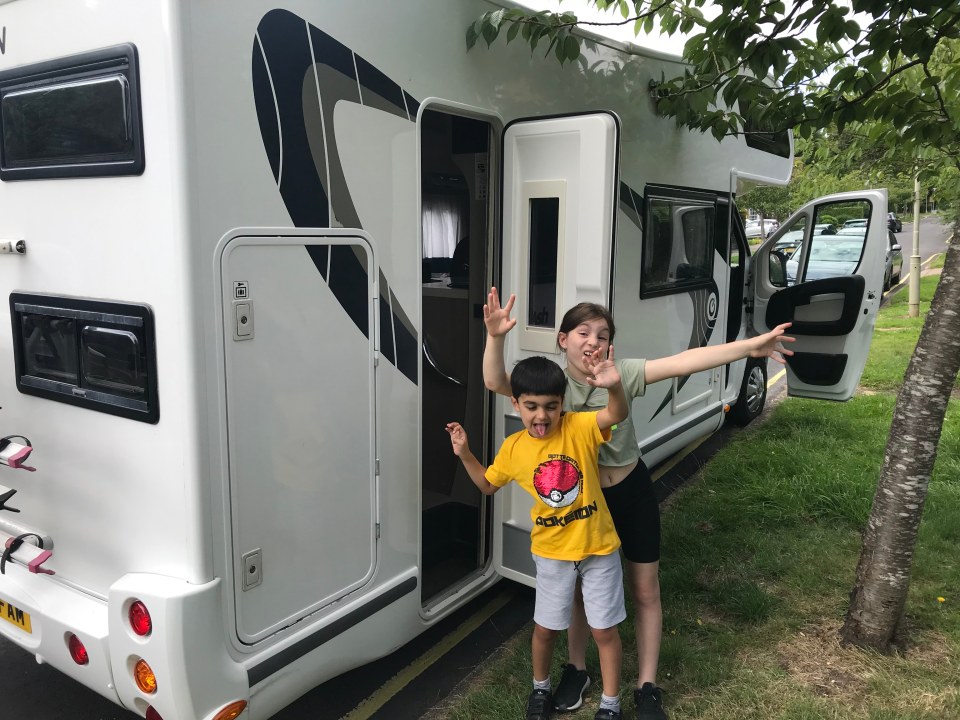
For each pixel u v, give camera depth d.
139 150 1.87
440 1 2.59
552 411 2.23
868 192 5.06
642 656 2.50
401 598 2.66
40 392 2.30
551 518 2.30
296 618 2.25
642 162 3.96
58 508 2.35
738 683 2.65
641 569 2.51
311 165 2.16
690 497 4.42
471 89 2.78
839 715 2.46
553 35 2.91
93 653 2.10
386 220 2.44
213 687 1.99
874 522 2.79
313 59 2.14
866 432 5.56
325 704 2.73
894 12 2.86
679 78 3.90
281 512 2.17
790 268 7.22
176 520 1.98
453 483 3.55
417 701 2.75
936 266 19.42
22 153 2.21
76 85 2.00
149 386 1.96
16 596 2.32
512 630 3.22
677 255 4.46
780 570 3.41
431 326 3.59
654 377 2.29
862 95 3.39
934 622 2.97
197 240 1.86
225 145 1.91
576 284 2.79
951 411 6.00
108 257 2.02
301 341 2.17
